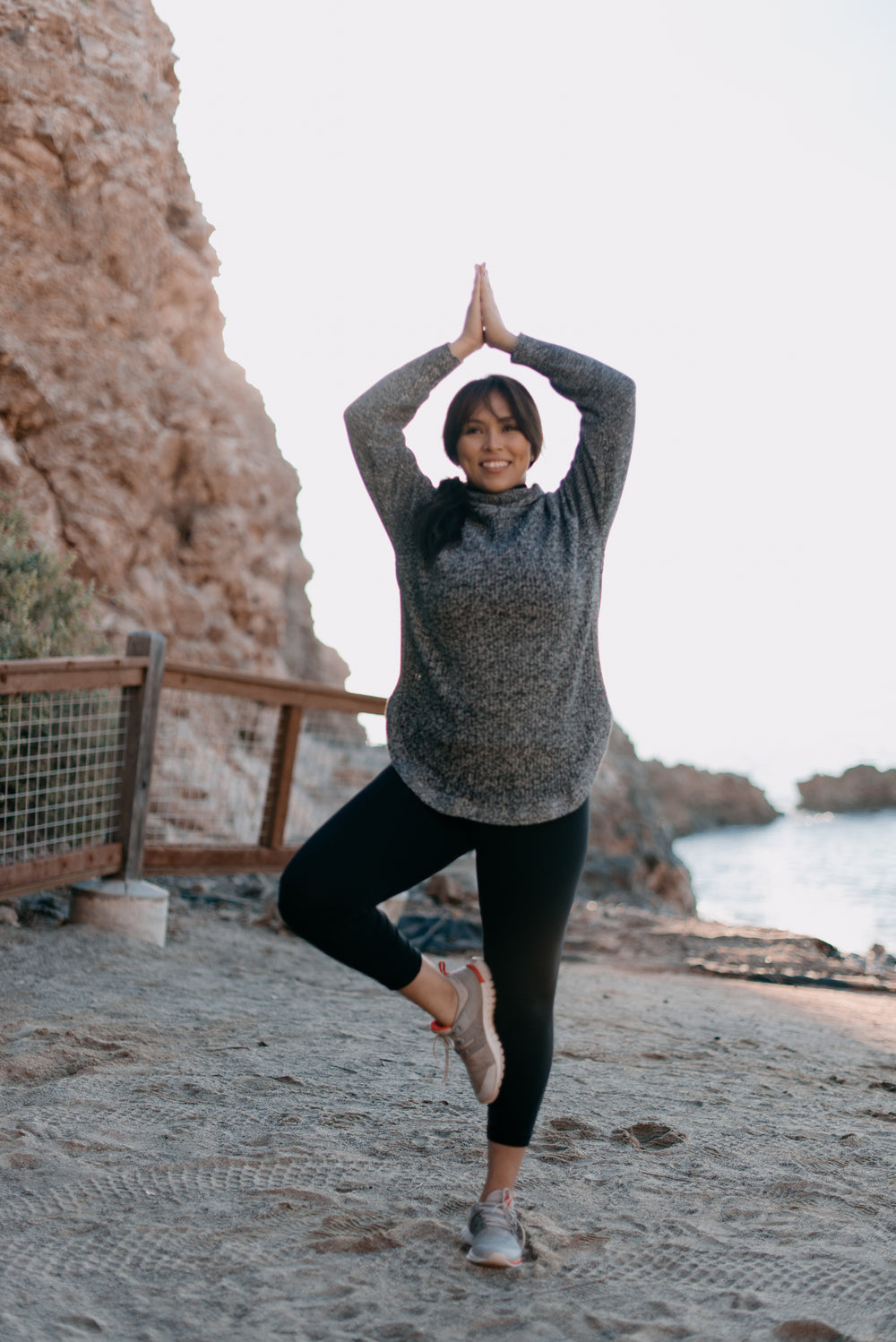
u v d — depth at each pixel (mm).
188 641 11203
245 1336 1978
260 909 7031
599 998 5656
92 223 10141
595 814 18641
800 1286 2211
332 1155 2826
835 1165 3004
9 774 5691
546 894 2309
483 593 2236
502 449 2404
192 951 5688
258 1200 2551
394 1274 2227
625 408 2404
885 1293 2170
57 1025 3941
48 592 6852
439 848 2359
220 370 12367
